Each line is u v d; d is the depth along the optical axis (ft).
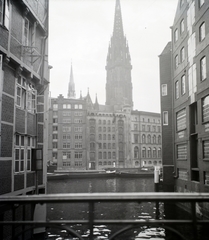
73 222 14.32
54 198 14.25
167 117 107.45
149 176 234.38
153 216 78.89
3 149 43.29
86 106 337.11
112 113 353.31
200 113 77.92
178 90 100.83
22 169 51.06
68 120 327.88
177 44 101.65
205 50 74.33
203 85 75.66
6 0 43.96
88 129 336.70
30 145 54.75
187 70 89.81
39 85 61.05
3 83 44.04
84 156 327.06
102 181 211.00
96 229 62.18
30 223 14.49
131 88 483.10
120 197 14.15
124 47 485.97
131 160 359.66
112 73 479.41
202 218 69.77
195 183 81.61
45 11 64.75
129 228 14.17
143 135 381.60
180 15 98.27
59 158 319.88
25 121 52.47
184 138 92.22
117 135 350.84
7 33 44.50
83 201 14.23
